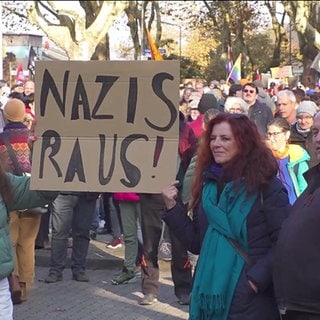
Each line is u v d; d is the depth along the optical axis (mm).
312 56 31062
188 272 7855
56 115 4406
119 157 4328
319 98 11211
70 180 4375
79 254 8938
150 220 7711
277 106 9211
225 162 4207
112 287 8688
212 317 4172
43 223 10141
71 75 4383
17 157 7129
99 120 4355
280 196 4113
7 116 7293
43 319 7395
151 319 7445
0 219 4512
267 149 4211
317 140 4188
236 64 23422
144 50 37844
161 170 4285
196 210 4426
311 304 3904
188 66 46094
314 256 3879
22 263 7801
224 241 4152
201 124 9227
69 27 25422
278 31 42531
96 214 11094
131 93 4324
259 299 4098
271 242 4105
